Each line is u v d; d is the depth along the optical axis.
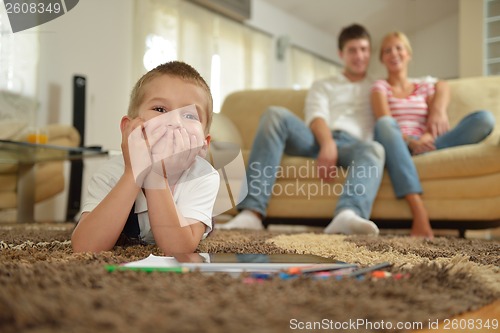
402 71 2.42
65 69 3.37
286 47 5.36
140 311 0.37
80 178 3.11
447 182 1.94
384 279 0.56
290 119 2.08
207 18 4.43
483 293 0.56
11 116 2.96
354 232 1.66
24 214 2.68
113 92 3.57
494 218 1.91
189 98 0.87
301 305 0.41
